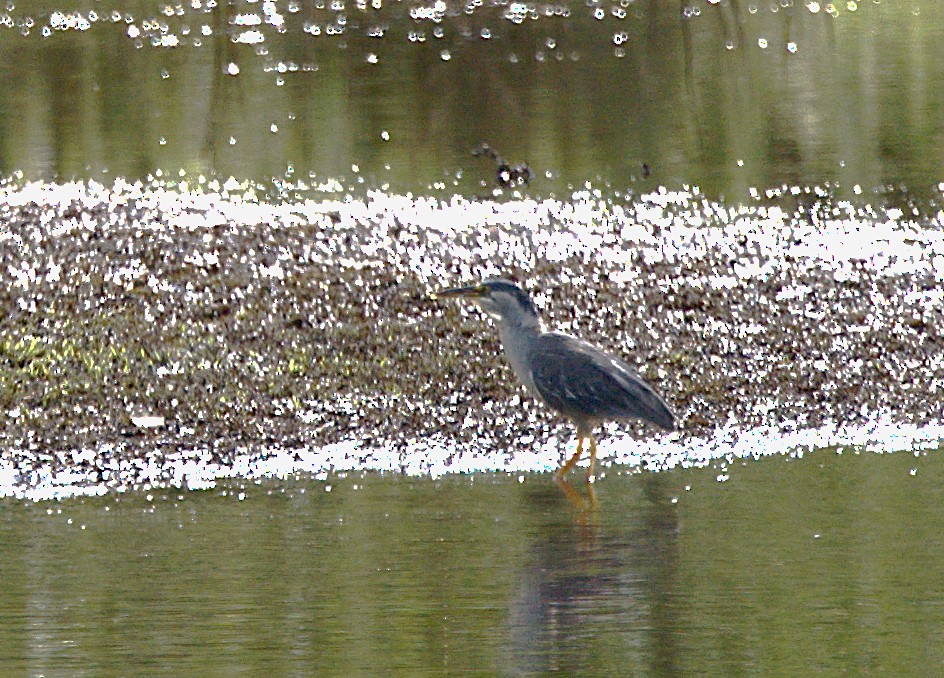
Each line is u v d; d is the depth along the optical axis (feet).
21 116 96.78
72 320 55.72
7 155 84.99
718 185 79.46
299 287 59.77
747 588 34.42
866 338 56.85
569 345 44.75
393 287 60.23
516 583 34.88
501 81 110.22
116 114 97.81
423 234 67.77
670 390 52.16
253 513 40.52
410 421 49.06
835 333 57.26
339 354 53.72
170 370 52.01
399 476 44.19
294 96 104.27
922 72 113.39
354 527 39.22
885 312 59.41
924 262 65.62
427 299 58.95
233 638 31.58
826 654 30.55
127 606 33.40
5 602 33.71
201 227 66.80
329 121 95.91
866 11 143.43
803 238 69.00
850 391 52.42
